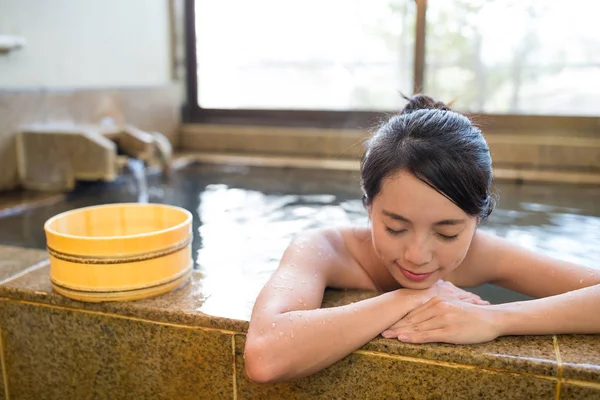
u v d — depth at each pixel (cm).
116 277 115
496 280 129
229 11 355
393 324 101
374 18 331
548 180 275
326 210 238
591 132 304
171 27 358
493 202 111
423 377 98
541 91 312
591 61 300
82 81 282
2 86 236
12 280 129
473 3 309
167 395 118
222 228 210
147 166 302
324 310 99
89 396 125
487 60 315
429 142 95
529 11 303
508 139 306
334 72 346
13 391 132
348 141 331
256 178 305
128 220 143
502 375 94
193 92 371
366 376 101
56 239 117
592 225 212
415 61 317
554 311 99
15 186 249
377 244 103
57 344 124
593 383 90
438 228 96
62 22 265
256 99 364
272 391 108
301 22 345
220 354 110
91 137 242
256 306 103
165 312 112
